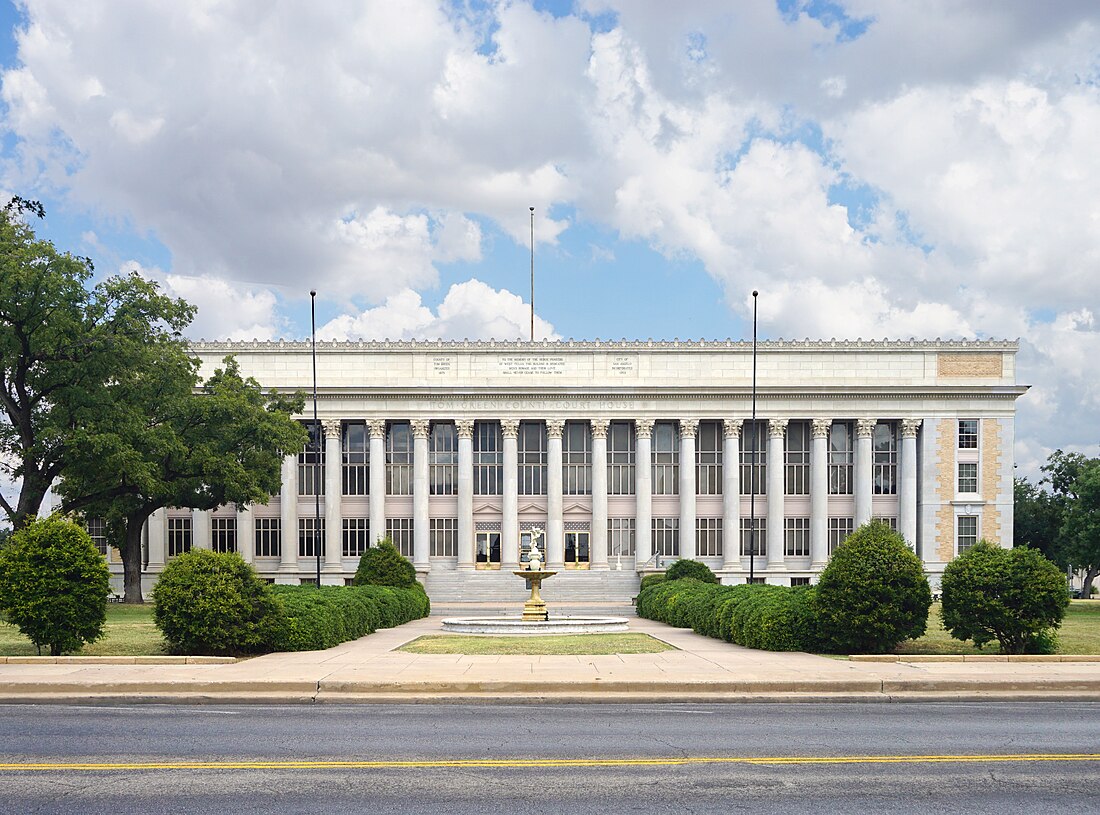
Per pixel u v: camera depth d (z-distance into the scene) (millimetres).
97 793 12391
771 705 19906
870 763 14141
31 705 19750
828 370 77062
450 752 14836
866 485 76000
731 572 75250
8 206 51031
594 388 76062
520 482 77750
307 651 29344
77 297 49219
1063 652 29734
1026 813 11641
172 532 76750
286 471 76062
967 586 29000
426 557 75438
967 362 76938
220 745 15367
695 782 13008
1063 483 94438
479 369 77500
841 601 28594
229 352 77250
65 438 48469
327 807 11766
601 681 21219
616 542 77250
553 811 11625
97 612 28891
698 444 77688
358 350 77375
